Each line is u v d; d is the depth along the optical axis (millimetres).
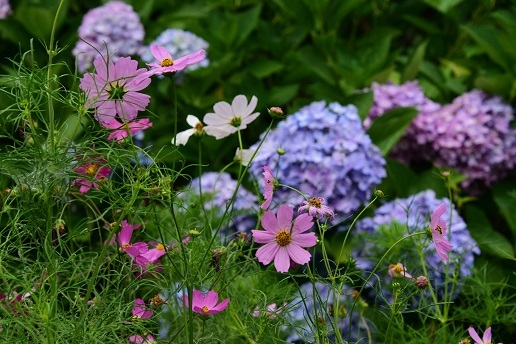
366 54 2334
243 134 2230
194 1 2615
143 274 1486
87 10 2674
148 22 2520
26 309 1398
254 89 2258
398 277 1483
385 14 2598
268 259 1414
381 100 2240
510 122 2268
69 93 1405
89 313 1410
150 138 2254
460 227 1832
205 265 1501
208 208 1882
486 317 1663
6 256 1411
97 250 1595
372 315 1726
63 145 1408
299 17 2449
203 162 2188
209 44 2418
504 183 2246
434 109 2234
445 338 1622
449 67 2463
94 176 1438
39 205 1404
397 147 2246
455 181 2148
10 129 1799
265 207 1461
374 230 1866
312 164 1916
